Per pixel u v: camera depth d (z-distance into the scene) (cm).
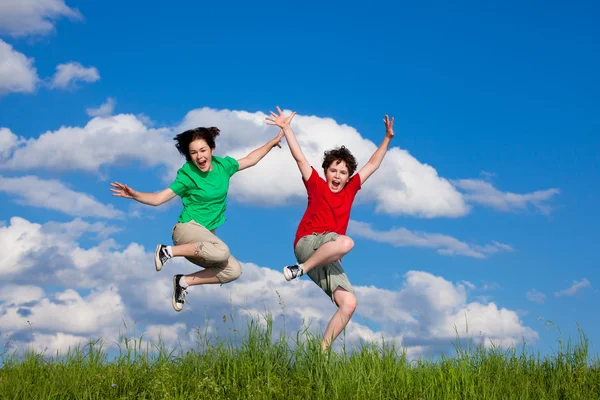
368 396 562
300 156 708
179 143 724
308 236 680
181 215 727
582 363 669
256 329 643
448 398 578
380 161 760
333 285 659
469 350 684
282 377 596
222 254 701
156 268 684
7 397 529
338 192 713
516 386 621
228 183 744
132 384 573
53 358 635
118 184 662
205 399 546
